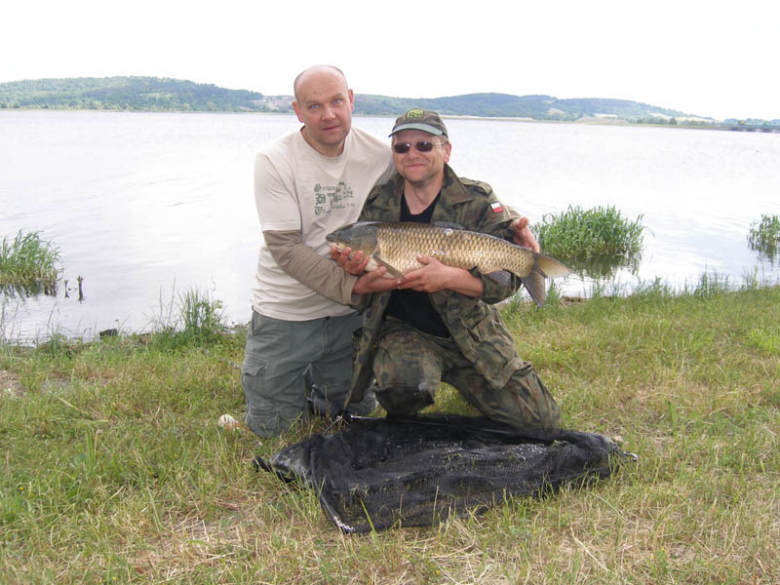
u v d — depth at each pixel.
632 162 58.12
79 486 3.57
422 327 4.18
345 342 4.67
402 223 3.84
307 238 4.28
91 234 18.05
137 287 12.48
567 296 10.84
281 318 4.36
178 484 3.62
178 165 41.59
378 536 3.23
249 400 4.53
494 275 3.93
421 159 3.89
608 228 16.28
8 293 11.94
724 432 4.37
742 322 7.09
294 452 3.76
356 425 4.29
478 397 4.20
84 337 8.51
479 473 3.57
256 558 3.09
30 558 3.00
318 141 4.01
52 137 73.81
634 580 2.86
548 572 2.89
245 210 23.09
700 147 102.12
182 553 3.08
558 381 5.34
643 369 5.53
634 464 3.80
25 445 4.14
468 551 3.12
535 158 59.97
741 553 3.03
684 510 3.36
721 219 23.27
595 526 3.21
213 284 12.77
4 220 19.73
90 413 4.75
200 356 6.56
